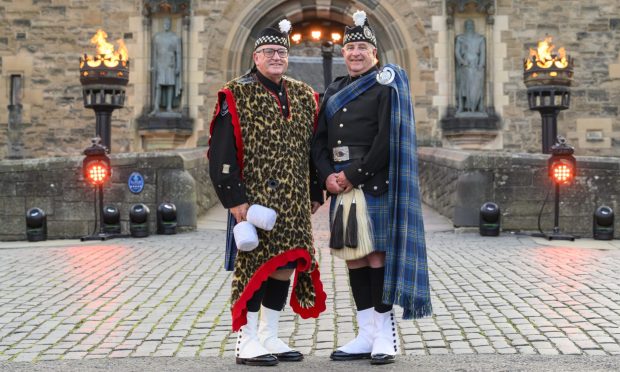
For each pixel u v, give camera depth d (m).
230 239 5.07
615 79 20.34
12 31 20.12
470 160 12.32
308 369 4.72
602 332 5.64
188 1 19.75
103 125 14.48
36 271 8.71
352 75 5.12
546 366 4.68
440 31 20.20
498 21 20.16
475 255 9.61
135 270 8.71
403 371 4.61
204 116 19.95
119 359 5.12
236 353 4.94
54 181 12.85
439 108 20.17
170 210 12.25
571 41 20.33
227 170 4.88
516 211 12.28
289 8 20.42
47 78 20.12
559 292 7.14
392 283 4.82
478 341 5.44
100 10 19.97
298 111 5.10
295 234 4.93
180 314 6.54
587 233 12.17
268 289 5.05
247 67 20.39
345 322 6.18
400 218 4.84
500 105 20.16
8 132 20.16
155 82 19.73
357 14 5.10
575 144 20.36
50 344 5.62
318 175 5.12
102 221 12.05
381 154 4.86
